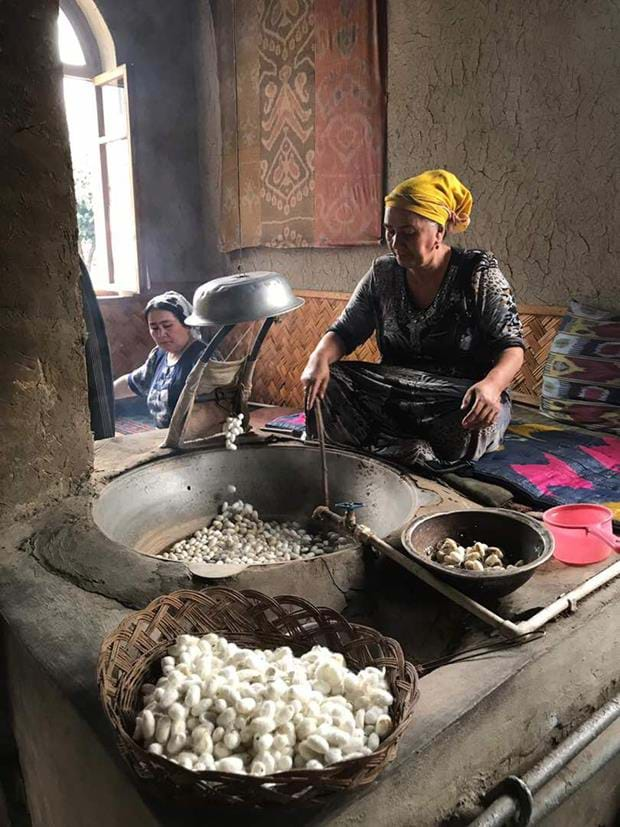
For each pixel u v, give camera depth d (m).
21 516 2.10
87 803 1.30
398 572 1.77
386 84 3.75
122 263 5.22
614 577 1.65
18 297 2.02
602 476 2.32
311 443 2.69
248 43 4.52
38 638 1.50
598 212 3.01
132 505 2.40
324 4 3.95
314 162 4.21
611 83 2.88
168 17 4.98
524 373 3.33
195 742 1.04
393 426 2.54
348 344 2.71
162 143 5.11
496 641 1.44
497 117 3.29
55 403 2.16
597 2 2.86
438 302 2.44
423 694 1.26
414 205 2.23
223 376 2.60
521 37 3.13
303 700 1.09
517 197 3.28
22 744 1.69
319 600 1.70
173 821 1.00
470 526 1.79
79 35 4.95
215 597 1.39
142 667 1.21
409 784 1.12
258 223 4.71
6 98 1.92
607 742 1.43
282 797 0.92
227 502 2.68
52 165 2.03
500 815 1.18
